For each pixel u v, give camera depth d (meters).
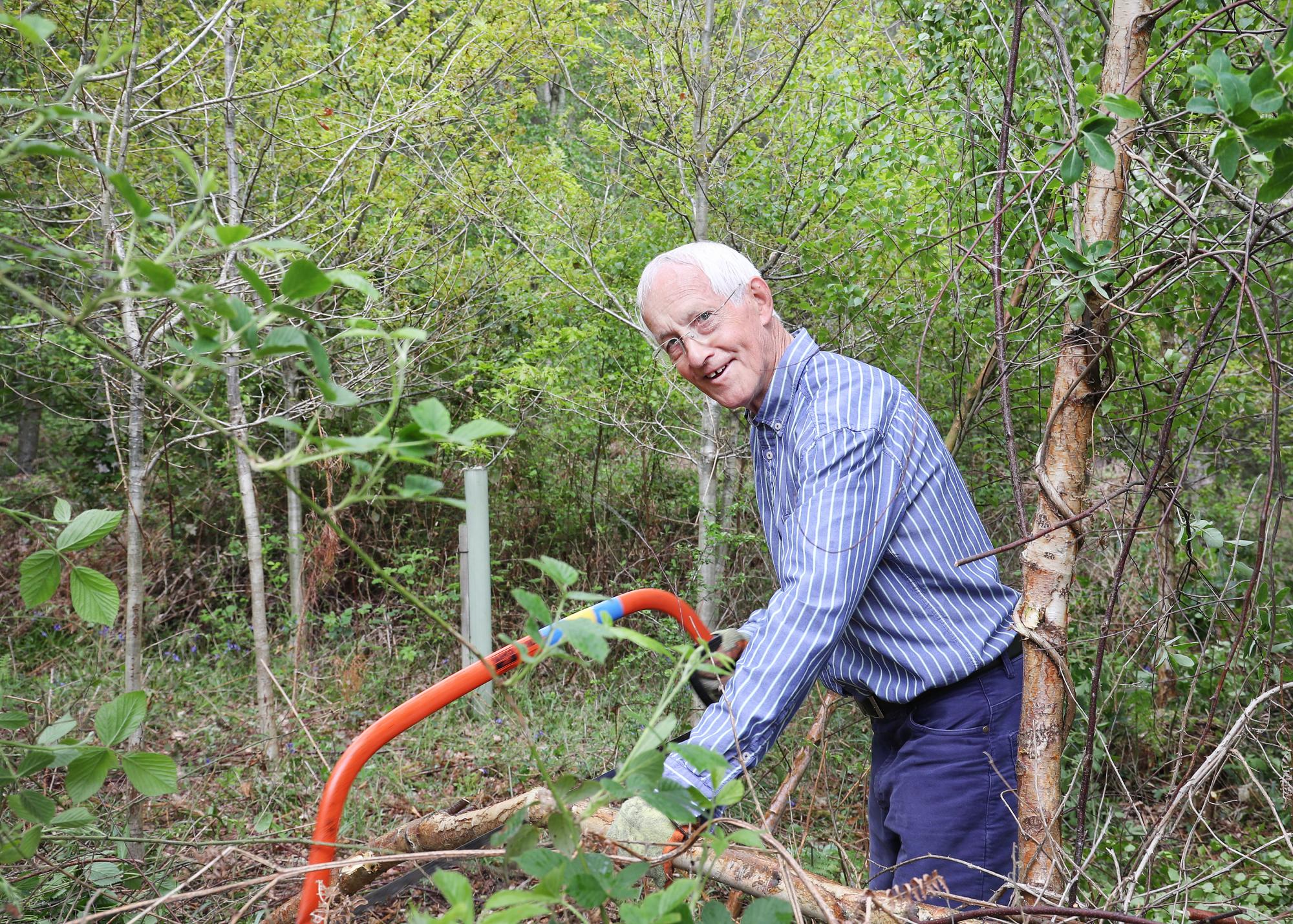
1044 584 1.53
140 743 3.48
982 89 3.39
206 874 2.23
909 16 4.03
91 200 3.32
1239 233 2.25
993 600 1.82
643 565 5.61
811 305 4.66
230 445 5.53
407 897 1.71
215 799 3.33
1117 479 2.83
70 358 5.03
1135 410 3.17
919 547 1.73
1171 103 2.35
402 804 3.42
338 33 5.18
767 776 3.19
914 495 1.72
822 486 1.61
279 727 4.07
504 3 4.60
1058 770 1.54
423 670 5.10
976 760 1.78
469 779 3.67
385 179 4.69
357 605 5.90
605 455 6.47
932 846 1.78
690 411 5.62
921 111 4.10
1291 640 2.56
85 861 1.59
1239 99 1.14
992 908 1.05
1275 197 1.18
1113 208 1.52
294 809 3.30
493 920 0.68
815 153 4.77
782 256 4.66
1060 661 1.52
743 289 1.89
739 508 5.05
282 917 1.54
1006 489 4.22
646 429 5.61
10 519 5.98
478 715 4.40
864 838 2.80
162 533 5.79
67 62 3.37
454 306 5.22
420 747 4.02
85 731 3.30
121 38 3.59
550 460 6.51
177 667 4.92
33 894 1.63
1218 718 3.03
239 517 6.31
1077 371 1.52
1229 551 3.00
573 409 5.20
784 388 1.83
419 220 4.92
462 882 0.69
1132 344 2.15
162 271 0.70
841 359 1.81
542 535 6.42
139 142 3.86
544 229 5.27
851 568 1.54
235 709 4.52
